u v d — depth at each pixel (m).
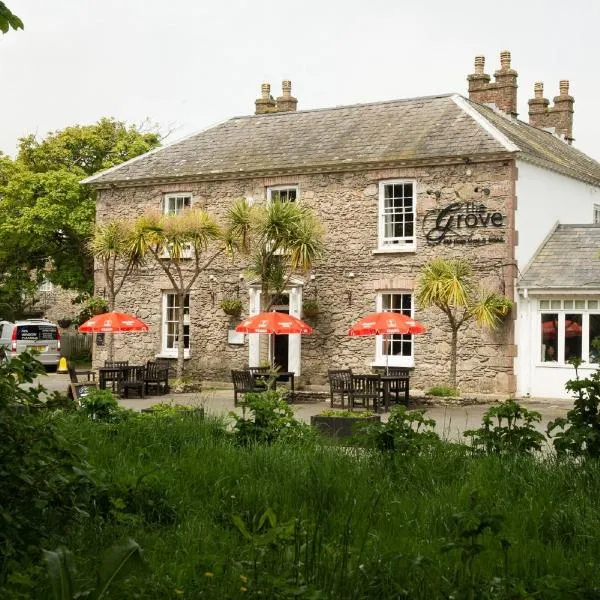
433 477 8.83
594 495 8.03
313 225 24.19
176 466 9.26
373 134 26.84
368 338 25.62
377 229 25.58
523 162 24.48
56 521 6.54
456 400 22.09
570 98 35.19
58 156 36.41
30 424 6.02
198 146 29.59
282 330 22.03
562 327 23.70
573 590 5.52
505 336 23.83
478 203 24.31
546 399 23.50
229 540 6.89
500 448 9.70
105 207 29.61
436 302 22.95
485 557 6.34
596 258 24.12
